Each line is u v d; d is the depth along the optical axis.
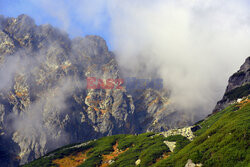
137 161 101.19
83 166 118.19
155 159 96.06
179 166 73.25
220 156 65.12
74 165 128.75
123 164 101.94
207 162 66.25
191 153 75.94
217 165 63.47
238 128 72.50
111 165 105.75
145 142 124.44
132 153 113.75
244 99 131.25
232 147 65.75
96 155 131.12
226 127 79.25
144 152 104.75
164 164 80.25
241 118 82.12
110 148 140.25
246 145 63.78
